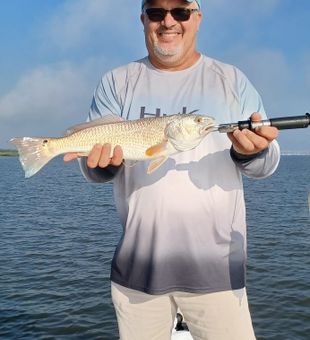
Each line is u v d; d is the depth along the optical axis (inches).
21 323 78.2
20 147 33.3
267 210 220.8
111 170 33.6
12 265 117.3
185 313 34.0
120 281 34.2
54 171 716.7
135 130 31.9
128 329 34.6
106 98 37.0
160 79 35.3
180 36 34.3
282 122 28.9
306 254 124.3
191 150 32.7
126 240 33.7
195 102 34.2
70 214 213.8
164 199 32.4
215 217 32.4
